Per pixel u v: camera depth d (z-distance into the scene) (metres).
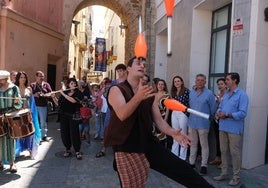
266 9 5.98
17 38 12.16
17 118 5.66
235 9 6.52
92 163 6.73
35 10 14.01
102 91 9.32
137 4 17.69
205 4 8.34
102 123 9.34
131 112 2.56
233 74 5.36
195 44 8.94
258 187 5.23
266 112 6.34
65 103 6.99
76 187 5.27
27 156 7.18
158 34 13.38
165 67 13.59
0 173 5.88
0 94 5.73
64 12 17.11
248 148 6.11
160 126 2.98
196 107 6.01
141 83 2.57
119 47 28.50
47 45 14.93
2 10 11.28
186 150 6.47
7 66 11.49
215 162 6.67
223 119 5.41
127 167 2.77
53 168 6.30
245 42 6.21
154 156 2.85
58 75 16.56
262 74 6.12
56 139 9.16
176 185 5.43
